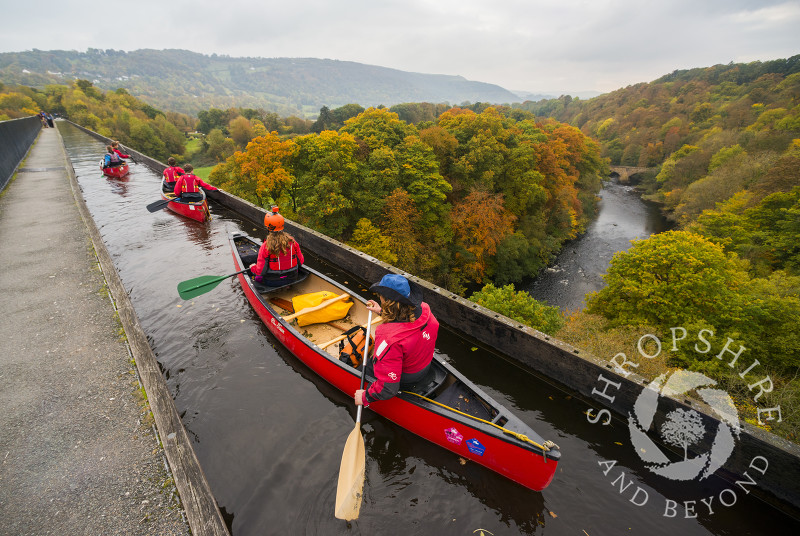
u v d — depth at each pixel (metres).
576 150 53.44
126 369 4.31
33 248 7.41
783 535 3.21
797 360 12.91
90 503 2.93
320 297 5.57
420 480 3.58
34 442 3.42
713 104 96.38
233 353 5.33
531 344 5.08
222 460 3.74
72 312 5.33
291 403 4.48
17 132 18.75
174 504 2.94
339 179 28.52
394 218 27.91
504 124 48.00
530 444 3.22
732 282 17.59
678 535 3.14
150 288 7.07
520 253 35.34
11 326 5.02
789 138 50.12
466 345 5.83
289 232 10.12
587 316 13.98
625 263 17.81
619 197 66.31
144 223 10.73
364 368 4.01
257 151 28.34
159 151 95.81
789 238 28.58
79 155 21.23
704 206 44.09
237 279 7.45
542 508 3.33
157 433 3.54
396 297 3.33
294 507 3.29
